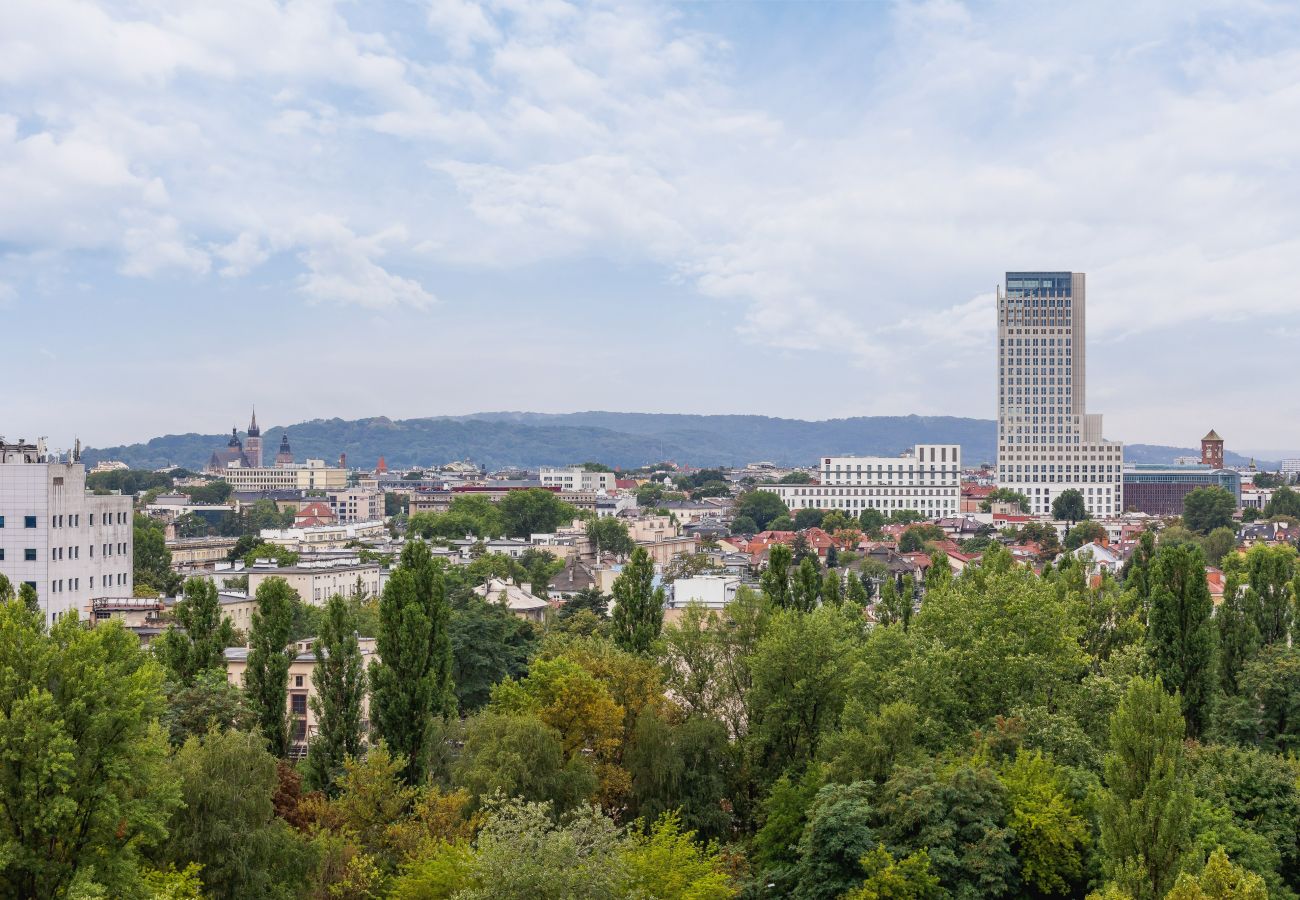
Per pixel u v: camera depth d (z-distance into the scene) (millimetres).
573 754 129500
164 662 140375
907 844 104375
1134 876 92500
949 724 125125
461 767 124438
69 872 83812
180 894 86812
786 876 109750
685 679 151625
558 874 83812
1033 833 102938
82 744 85812
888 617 185750
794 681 134875
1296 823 108812
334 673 130875
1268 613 171125
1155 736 96500
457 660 185875
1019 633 132250
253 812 98688
